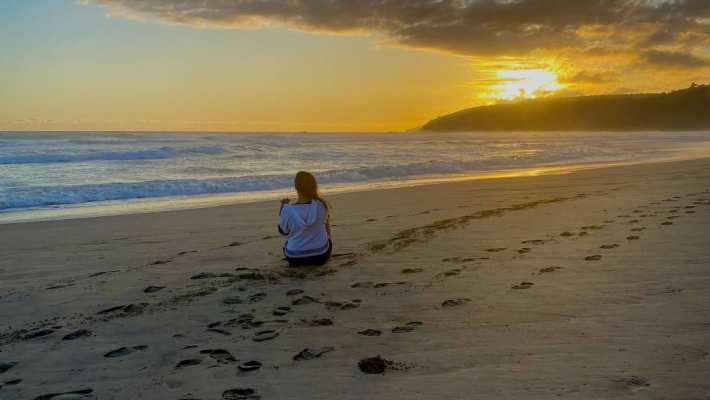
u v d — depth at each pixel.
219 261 6.29
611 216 8.37
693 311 3.61
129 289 5.13
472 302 4.20
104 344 3.66
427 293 4.54
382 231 8.02
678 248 5.68
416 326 3.71
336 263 5.90
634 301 3.95
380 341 3.45
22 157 26.31
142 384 2.96
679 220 7.53
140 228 9.28
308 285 5.00
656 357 2.86
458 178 19.89
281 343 3.50
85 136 60.41
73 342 3.73
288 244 5.79
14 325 4.18
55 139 47.81
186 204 13.53
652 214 8.30
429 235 7.48
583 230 7.24
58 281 5.61
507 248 6.30
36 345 3.70
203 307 4.42
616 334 3.27
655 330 3.29
